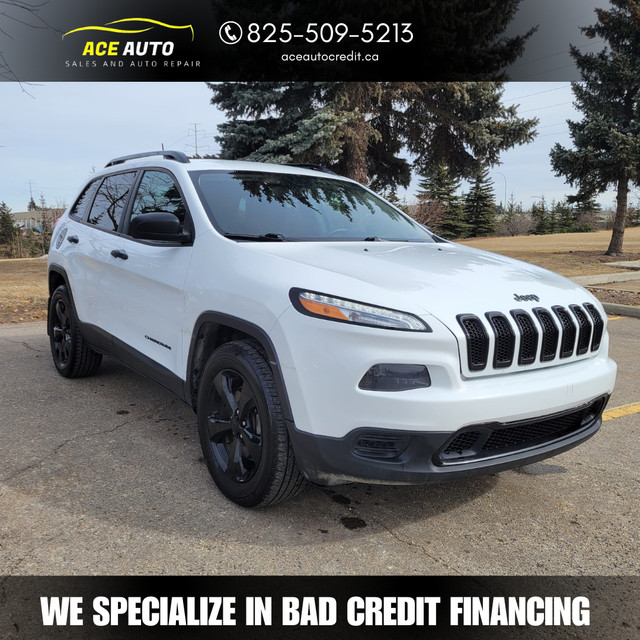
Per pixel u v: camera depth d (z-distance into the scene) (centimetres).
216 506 294
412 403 238
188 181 360
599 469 357
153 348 365
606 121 2031
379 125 2088
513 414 253
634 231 4916
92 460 344
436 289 266
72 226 499
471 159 2100
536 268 339
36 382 499
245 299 279
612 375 303
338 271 274
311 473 257
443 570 248
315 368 248
